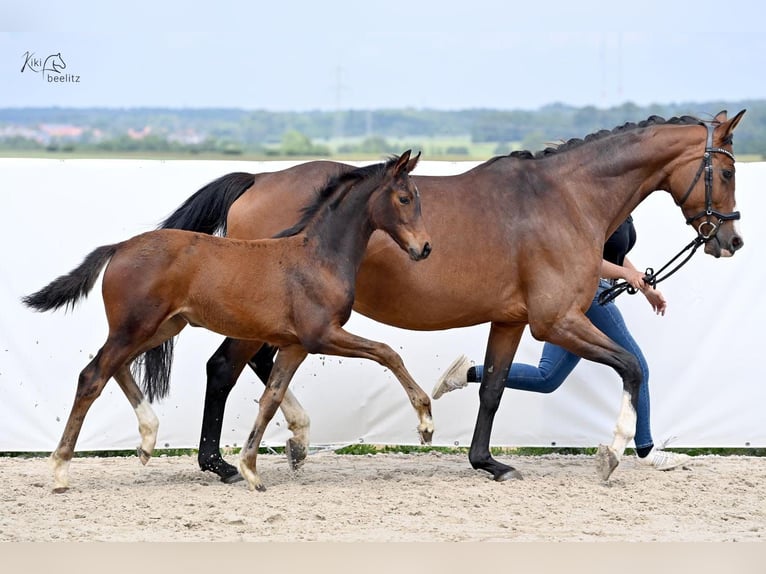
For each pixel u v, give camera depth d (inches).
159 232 322.0
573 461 420.2
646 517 314.2
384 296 354.0
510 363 375.6
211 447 360.5
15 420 408.2
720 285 425.1
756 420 426.6
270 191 358.3
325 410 423.8
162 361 357.7
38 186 408.8
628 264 401.4
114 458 413.4
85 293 322.0
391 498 331.0
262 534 286.5
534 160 365.4
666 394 426.9
